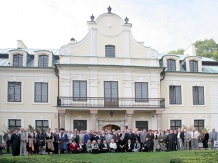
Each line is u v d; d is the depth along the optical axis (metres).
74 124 33.72
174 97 36.66
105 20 35.69
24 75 34.25
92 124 32.81
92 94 34.12
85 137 24.36
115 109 33.22
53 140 23.34
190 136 26.28
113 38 35.56
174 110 36.34
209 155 16.03
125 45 35.62
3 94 33.69
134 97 34.81
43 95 34.34
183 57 40.78
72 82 34.03
